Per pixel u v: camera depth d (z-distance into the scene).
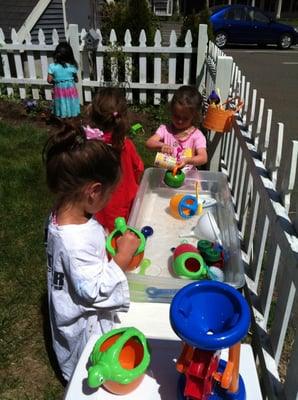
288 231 1.63
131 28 6.72
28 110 6.53
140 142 5.35
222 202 2.75
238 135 3.08
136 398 1.25
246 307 1.09
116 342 1.27
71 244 1.50
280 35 16.50
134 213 2.49
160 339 1.48
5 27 7.69
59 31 8.32
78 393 1.25
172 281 1.86
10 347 2.31
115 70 6.54
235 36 16.36
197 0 32.50
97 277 1.52
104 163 1.46
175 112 3.08
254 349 2.06
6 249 3.13
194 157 3.04
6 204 3.76
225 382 1.14
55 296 1.63
